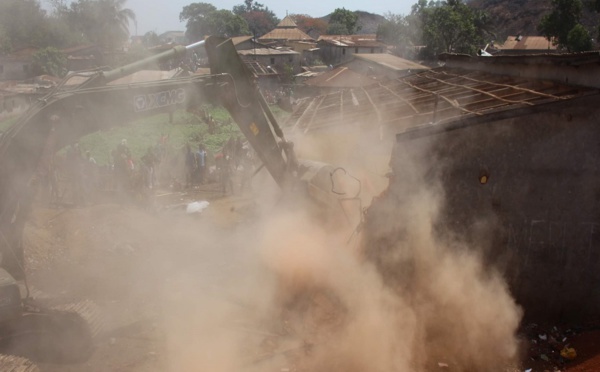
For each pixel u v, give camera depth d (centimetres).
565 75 1103
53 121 830
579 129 931
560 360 859
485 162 940
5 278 822
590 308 977
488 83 1420
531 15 11362
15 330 851
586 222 958
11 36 7475
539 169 945
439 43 7188
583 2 6234
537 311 984
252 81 1020
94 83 880
